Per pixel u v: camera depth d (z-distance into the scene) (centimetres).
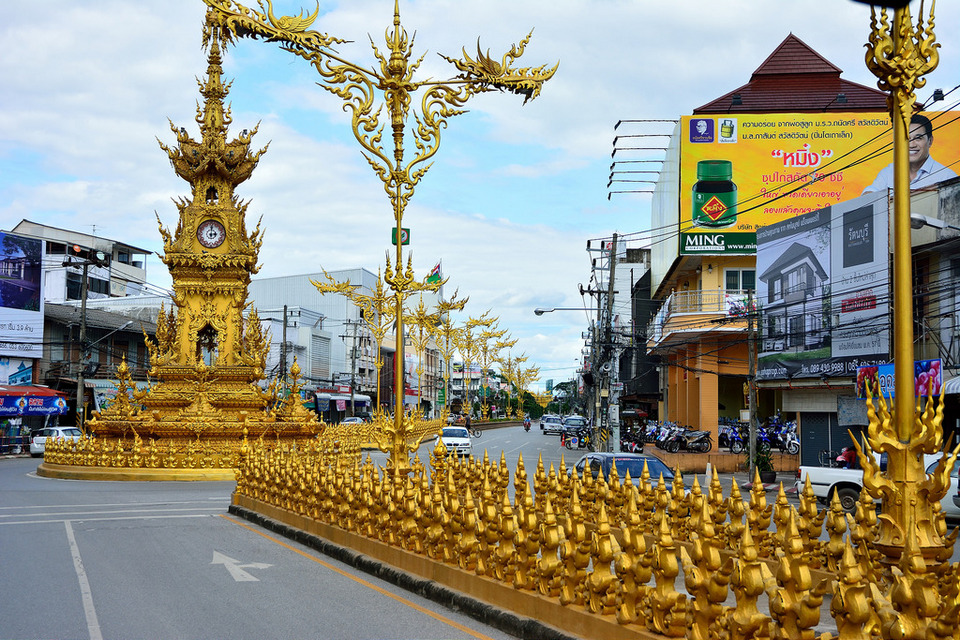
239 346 3184
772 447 3684
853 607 507
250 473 1797
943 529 703
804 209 4072
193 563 1209
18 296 4719
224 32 1247
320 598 972
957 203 2542
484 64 1301
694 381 4378
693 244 4069
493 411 12988
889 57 710
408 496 1065
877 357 2811
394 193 1257
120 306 6081
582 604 723
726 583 579
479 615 852
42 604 944
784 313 3456
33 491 2400
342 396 7244
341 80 1237
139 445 2855
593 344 4384
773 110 4197
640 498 1189
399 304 1236
